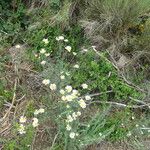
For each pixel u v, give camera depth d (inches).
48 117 35.5
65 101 34.8
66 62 41.8
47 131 35.1
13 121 35.8
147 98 39.3
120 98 39.2
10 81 39.2
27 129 34.6
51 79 37.7
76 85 39.0
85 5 44.9
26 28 43.9
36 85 39.1
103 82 39.5
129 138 36.7
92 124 35.3
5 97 37.6
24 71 40.1
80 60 41.3
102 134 34.9
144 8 42.6
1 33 43.1
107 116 37.7
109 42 43.1
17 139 34.2
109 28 43.4
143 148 35.9
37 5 45.4
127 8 41.9
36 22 43.9
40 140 34.9
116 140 36.4
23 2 45.9
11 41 43.3
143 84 40.8
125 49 43.1
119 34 43.5
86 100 38.3
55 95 37.4
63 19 43.4
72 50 42.8
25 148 33.6
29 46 42.8
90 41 43.3
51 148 33.4
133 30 44.4
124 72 41.3
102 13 43.6
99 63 40.9
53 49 42.5
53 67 39.3
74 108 35.8
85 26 43.3
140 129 36.9
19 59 40.9
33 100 37.8
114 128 36.6
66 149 33.4
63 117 34.6
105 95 39.0
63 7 44.1
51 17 43.9
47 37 43.2
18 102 37.6
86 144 33.5
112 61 41.8
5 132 35.0
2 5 44.9
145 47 42.6
